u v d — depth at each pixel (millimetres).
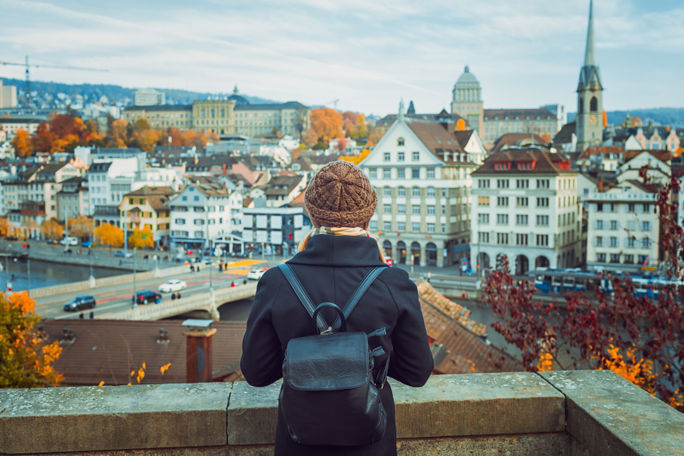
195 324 26391
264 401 4711
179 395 4852
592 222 81250
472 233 93875
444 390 4867
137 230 130750
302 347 3158
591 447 4391
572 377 5090
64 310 66438
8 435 4512
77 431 4551
